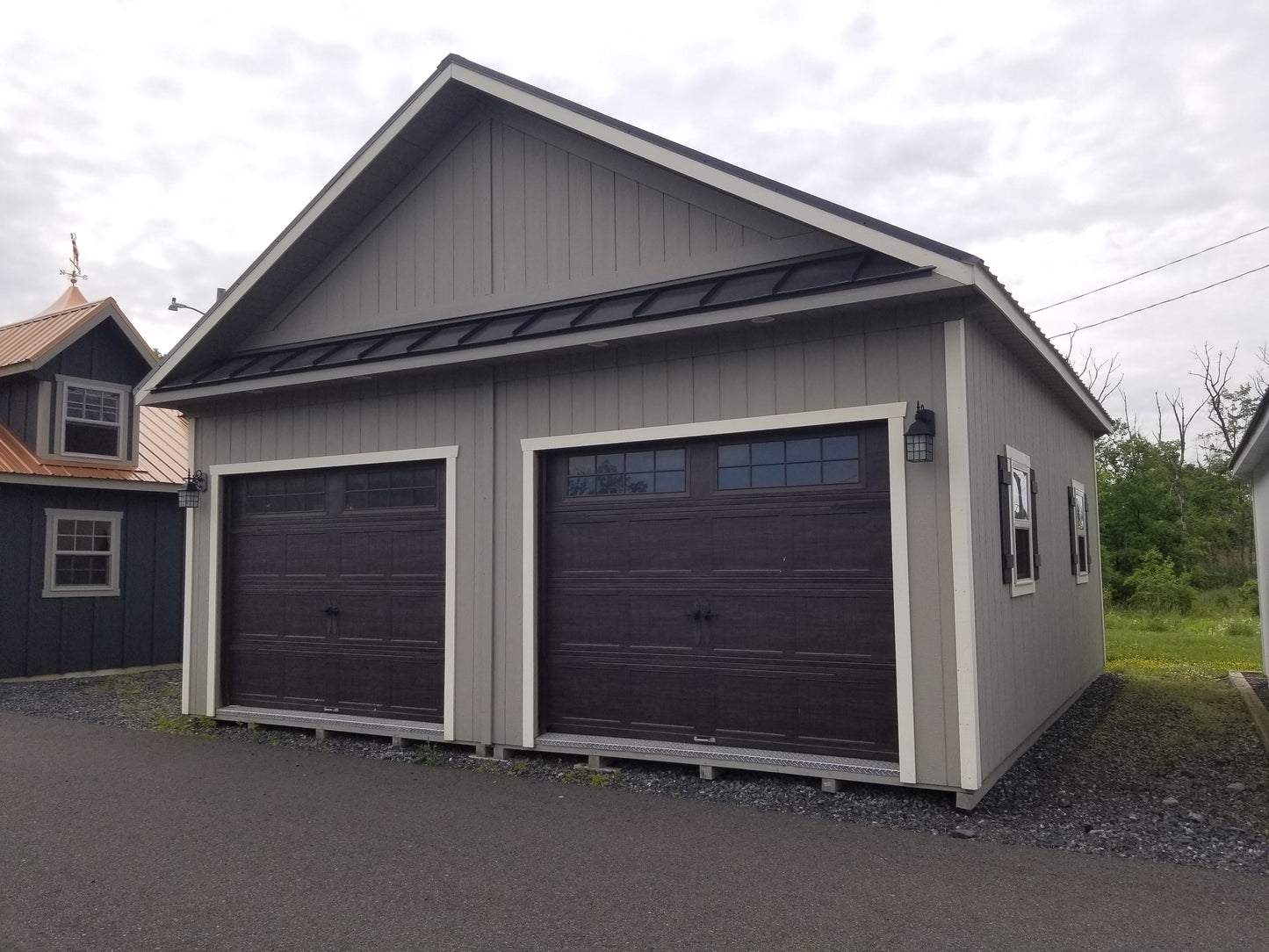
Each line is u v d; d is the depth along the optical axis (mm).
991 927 4352
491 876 5102
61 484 14055
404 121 8711
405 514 8969
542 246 8430
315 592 9484
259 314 10055
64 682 13547
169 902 4809
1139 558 25891
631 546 7734
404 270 9227
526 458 8109
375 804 6637
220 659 9984
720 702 7266
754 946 4180
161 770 7785
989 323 7051
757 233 7375
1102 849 5488
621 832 5875
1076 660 11273
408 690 8820
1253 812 6312
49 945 4305
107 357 15281
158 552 15586
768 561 7133
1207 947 4105
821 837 5711
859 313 6734
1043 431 9578
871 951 4109
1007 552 7418
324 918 4578
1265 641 12844
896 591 6465
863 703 6715
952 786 6211
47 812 6508
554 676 8008
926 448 6316
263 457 9766
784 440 7137
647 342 7449
